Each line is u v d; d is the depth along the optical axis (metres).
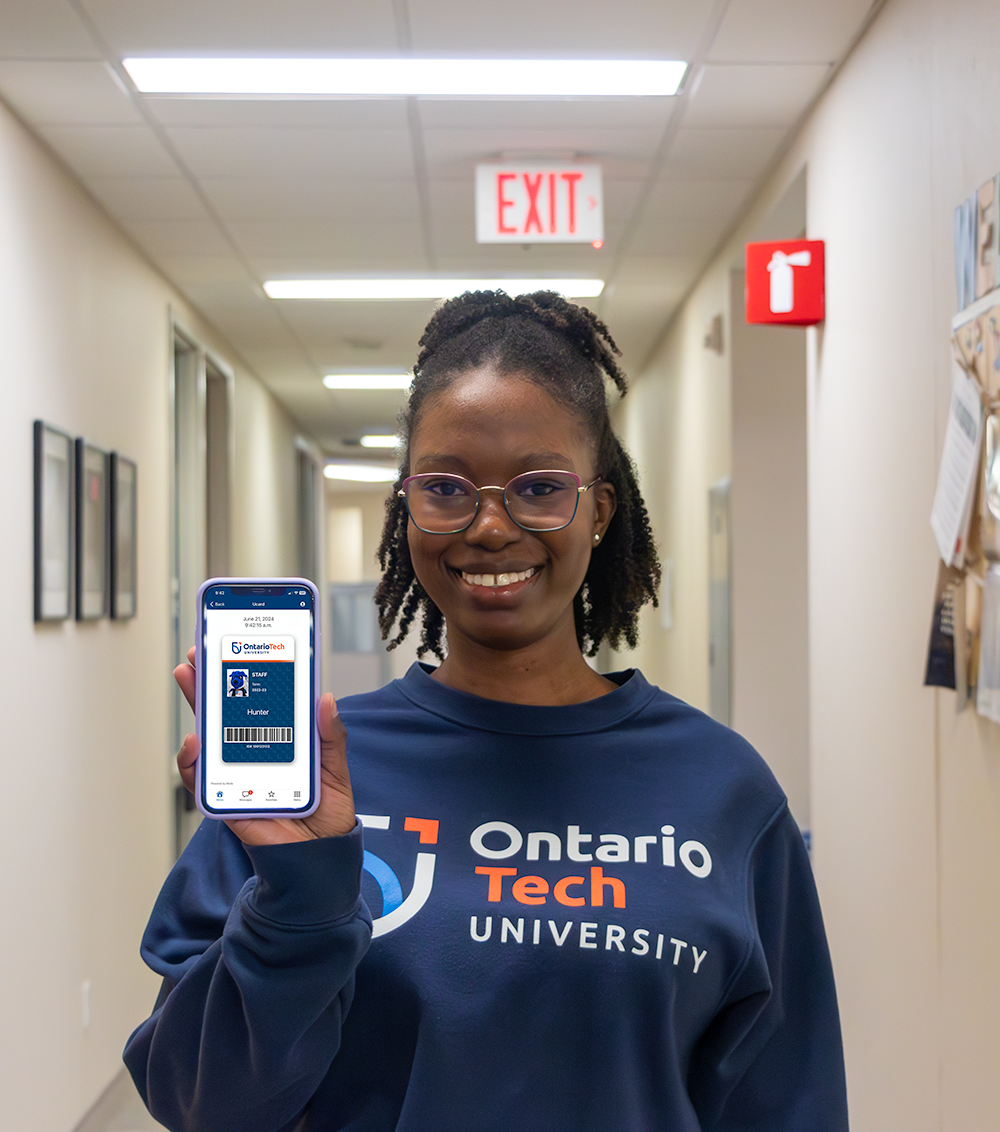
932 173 2.18
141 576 4.07
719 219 4.04
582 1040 0.82
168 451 4.54
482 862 0.88
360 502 14.16
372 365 6.59
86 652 3.39
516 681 0.98
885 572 2.51
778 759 4.25
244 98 2.98
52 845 3.05
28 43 2.67
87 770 3.38
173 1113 0.81
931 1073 2.19
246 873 0.86
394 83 2.92
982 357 1.86
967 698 1.97
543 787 0.92
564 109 3.11
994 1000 1.87
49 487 3.05
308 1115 0.84
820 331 3.11
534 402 0.90
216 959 0.77
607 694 0.99
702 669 4.94
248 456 6.66
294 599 0.74
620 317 5.58
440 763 0.93
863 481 2.69
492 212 3.44
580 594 1.18
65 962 3.14
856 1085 2.74
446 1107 0.80
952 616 2.04
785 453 4.27
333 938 0.72
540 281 4.86
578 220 3.47
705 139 3.32
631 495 1.15
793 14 2.59
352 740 0.96
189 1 2.51
